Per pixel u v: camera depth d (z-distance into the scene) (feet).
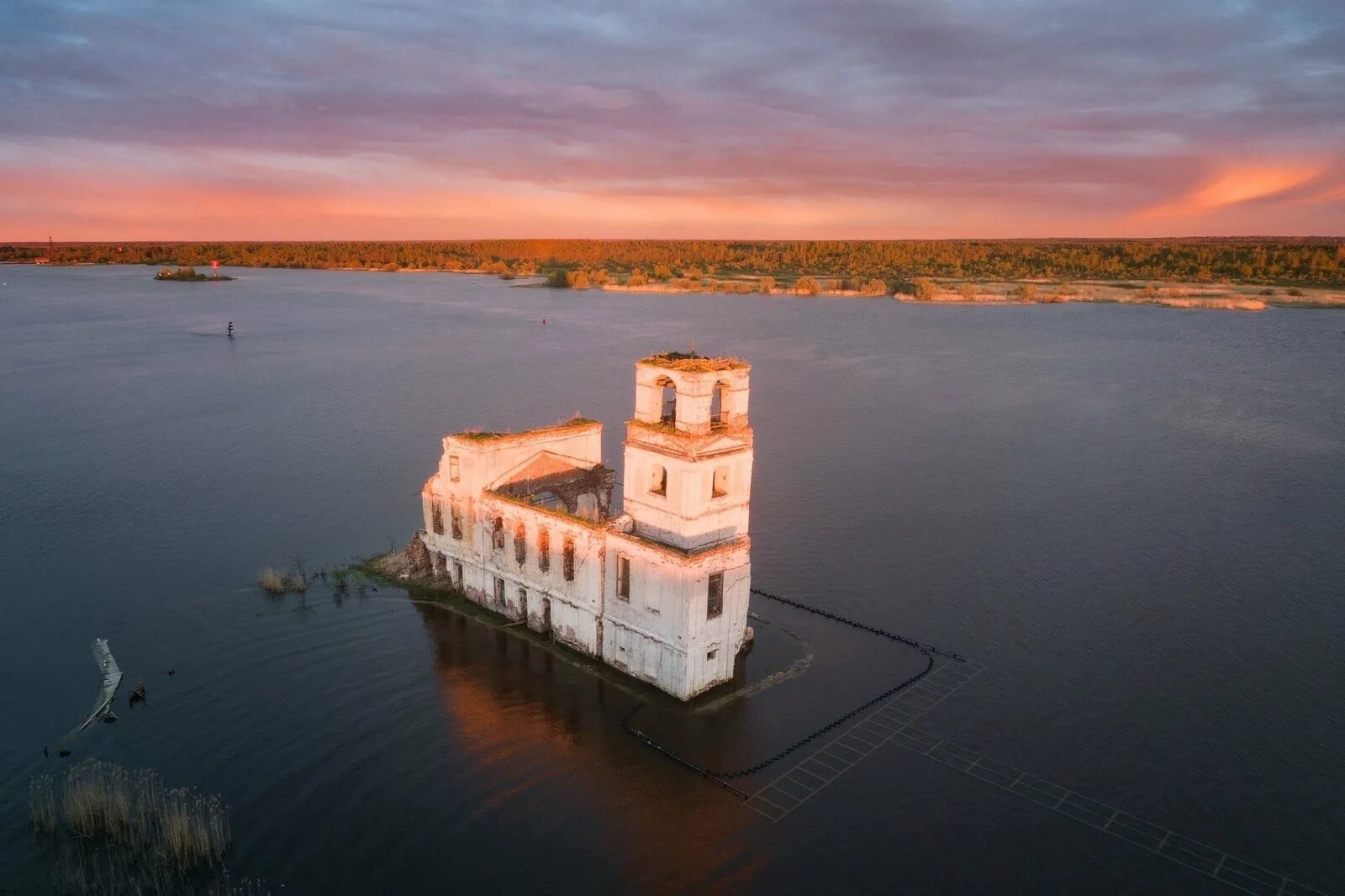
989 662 182.91
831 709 164.25
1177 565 233.96
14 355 555.69
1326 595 216.33
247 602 206.59
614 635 173.88
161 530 253.44
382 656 180.96
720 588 163.94
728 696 167.02
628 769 145.59
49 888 120.06
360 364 533.14
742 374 164.76
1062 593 216.54
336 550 239.30
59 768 145.59
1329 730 161.07
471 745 151.53
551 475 205.98
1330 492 296.92
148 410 404.16
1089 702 168.86
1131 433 375.86
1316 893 122.72
